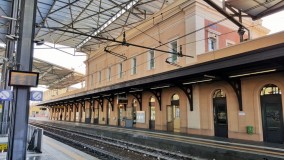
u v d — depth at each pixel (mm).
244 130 12656
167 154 10539
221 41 17594
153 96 19844
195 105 15633
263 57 9242
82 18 23391
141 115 20953
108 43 27891
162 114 18500
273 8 8742
